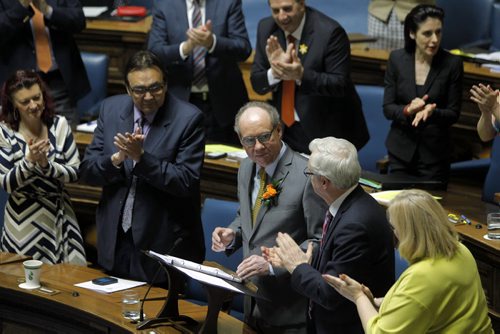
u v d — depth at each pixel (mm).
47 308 13523
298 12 17141
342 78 17141
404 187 16688
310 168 11797
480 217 15383
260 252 13070
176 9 18844
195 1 18859
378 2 23078
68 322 13383
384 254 11773
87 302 13297
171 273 12477
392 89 17750
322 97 17516
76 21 19375
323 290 11695
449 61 17344
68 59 19625
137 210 14406
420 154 17547
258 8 25344
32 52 19297
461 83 17359
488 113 14789
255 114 12867
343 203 11820
